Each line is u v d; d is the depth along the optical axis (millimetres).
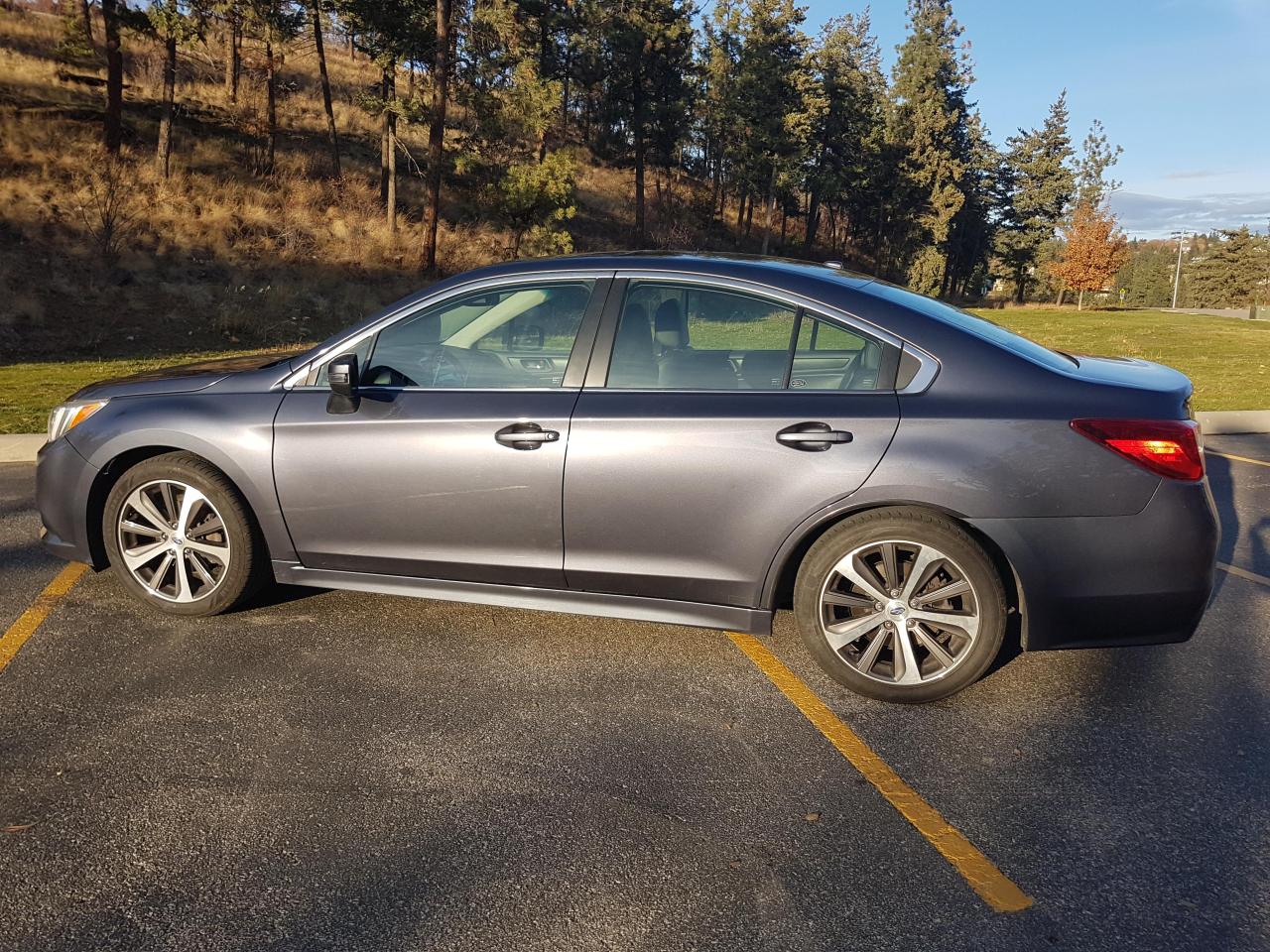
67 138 26047
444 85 27625
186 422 3881
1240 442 9812
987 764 3025
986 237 76188
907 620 3338
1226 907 2322
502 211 29781
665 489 3422
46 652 3727
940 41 66938
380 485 3709
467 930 2182
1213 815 2738
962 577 3246
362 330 3871
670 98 52156
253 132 32688
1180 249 115750
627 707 3383
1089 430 3131
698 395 3451
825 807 2752
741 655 3865
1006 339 3539
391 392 3752
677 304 3562
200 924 2182
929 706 3438
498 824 2629
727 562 3439
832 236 71062
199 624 4051
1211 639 4133
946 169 62375
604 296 3633
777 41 50844
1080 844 2590
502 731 3184
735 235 61500
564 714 3316
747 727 3248
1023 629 3271
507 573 3684
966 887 2393
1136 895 2367
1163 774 2975
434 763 2959
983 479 3146
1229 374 17062
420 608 4309
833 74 61375
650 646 3947
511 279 3744
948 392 3256
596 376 3561
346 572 3906
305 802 2715
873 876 2430
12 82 29609
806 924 2232
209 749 3004
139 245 22516
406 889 2332
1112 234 58375
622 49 48938
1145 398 3215
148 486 4004
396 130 30750
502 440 3543
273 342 19156
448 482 3627
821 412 3301
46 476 4145
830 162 62312
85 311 18719
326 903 2268
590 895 2322
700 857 2496
